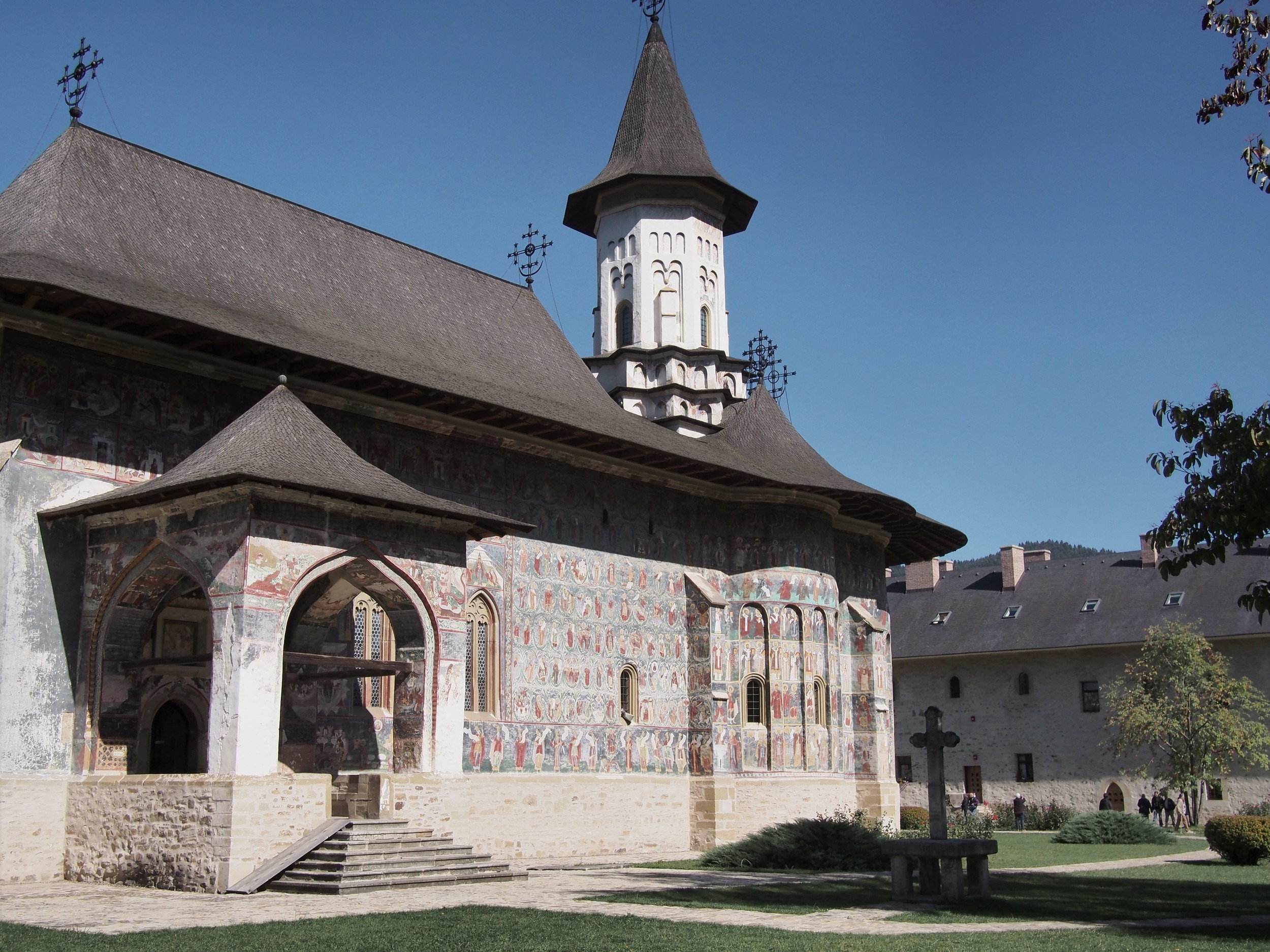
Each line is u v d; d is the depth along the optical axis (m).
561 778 30.02
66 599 22.16
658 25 44.59
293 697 24.75
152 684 23.22
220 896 18.70
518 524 24.17
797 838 26.64
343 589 23.62
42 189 24.80
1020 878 24.02
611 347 41.28
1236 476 16.30
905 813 47.50
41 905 17.47
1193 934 15.18
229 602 20.22
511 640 29.47
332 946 13.31
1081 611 60.72
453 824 26.67
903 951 13.24
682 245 41.22
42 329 22.09
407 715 23.11
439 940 13.80
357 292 29.94
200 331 22.77
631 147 42.00
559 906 17.48
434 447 28.50
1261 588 16.73
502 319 34.53
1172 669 54.16
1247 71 16.53
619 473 33.00
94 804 21.12
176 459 23.89
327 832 20.44
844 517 39.34
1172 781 52.59
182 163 27.95
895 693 64.81
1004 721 61.16
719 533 35.78
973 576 66.81
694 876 23.67
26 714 21.34
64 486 22.30
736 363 40.84
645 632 33.12
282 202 29.91
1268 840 28.52
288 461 21.09
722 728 33.69
